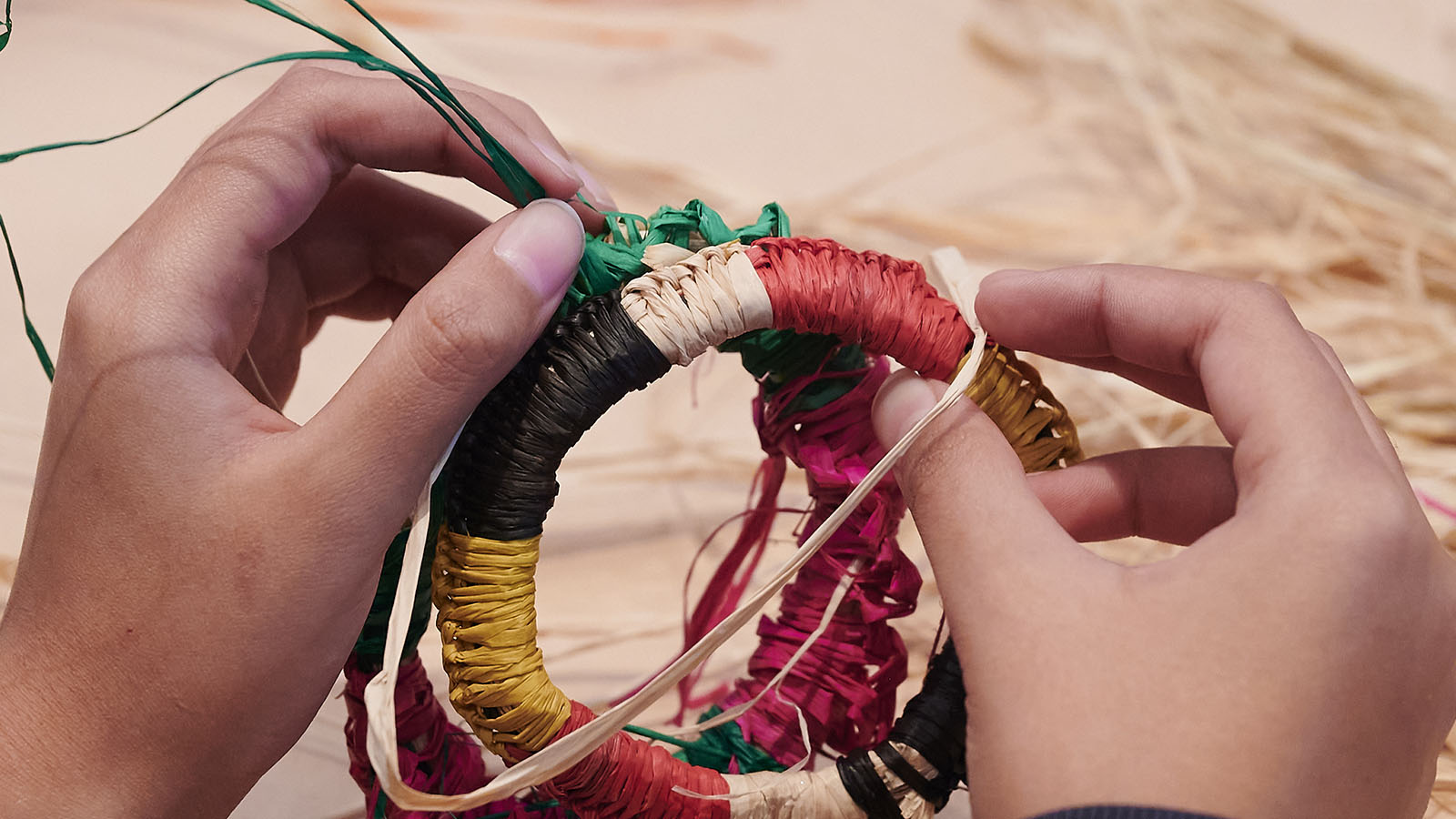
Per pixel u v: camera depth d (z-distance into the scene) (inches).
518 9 61.0
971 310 23.5
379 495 20.4
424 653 36.4
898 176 54.5
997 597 18.8
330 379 43.9
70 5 58.3
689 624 29.9
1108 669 17.6
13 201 49.0
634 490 41.5
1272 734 16.9
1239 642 17.3
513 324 20.0
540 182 26.0
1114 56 60.9
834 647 25.0
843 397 25.0
